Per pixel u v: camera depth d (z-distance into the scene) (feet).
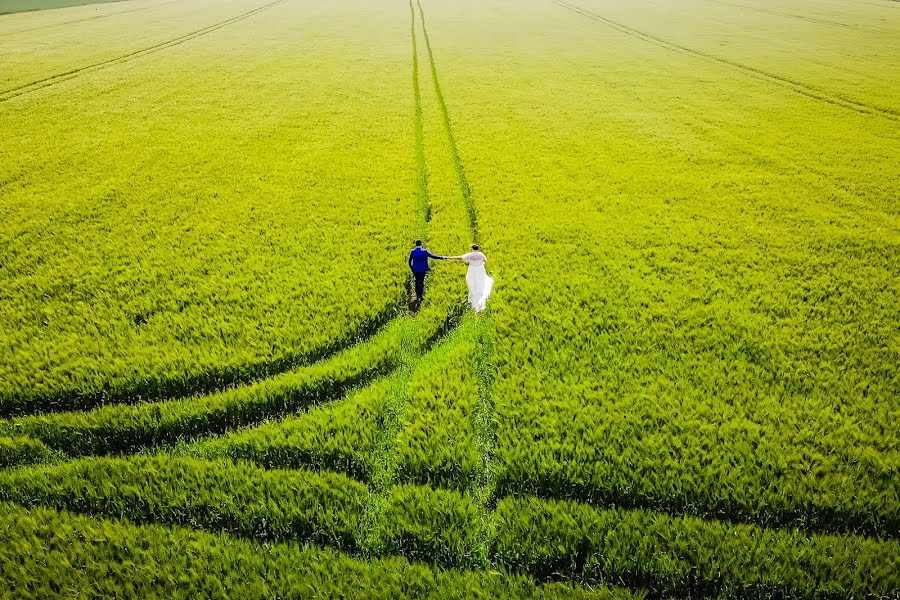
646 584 20.58
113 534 21.94
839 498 22.84
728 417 27.48
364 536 22.38
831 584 19.70
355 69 116.98
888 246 45.85
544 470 24.44
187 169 64.13
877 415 27.37
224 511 23.04
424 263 38.27
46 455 26.53
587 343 33.45
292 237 48.24
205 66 118.83
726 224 50.49
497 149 71.31
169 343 33.42
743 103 93.30
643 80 109.70
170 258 44.42
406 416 28.17
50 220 51.39
